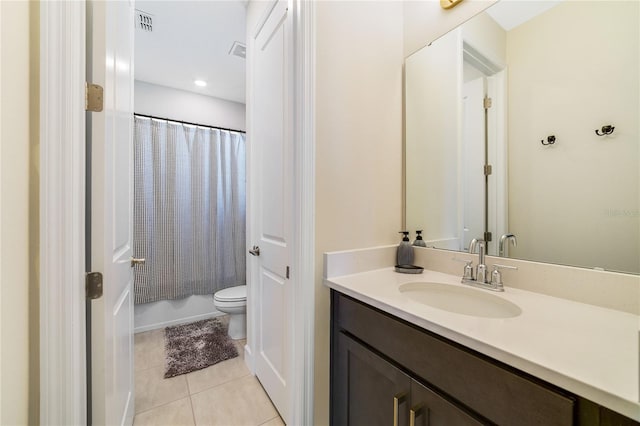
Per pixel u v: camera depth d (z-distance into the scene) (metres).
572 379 0.48
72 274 0.71
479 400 0.63
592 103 0.87
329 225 1.19
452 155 1.28
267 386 1.55
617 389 0.44
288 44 1.23
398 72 1.46
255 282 1.74
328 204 1.19
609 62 0.84
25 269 0.66
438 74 1.32
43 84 0.67
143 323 2.51
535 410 0.54
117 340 0.97
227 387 1.66
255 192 1.73
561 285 0.91
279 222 1.37
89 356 0.79
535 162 1.01
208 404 1.51
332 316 1.16
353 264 1.24
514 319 0.73
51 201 0.69
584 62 0.89
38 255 0.69
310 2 1.13
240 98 3.05
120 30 0.99
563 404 0.50
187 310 2.73
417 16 1.41
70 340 0.71
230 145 2.99
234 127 3.13
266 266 1.55
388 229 1.41
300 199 1.13
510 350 0.57
